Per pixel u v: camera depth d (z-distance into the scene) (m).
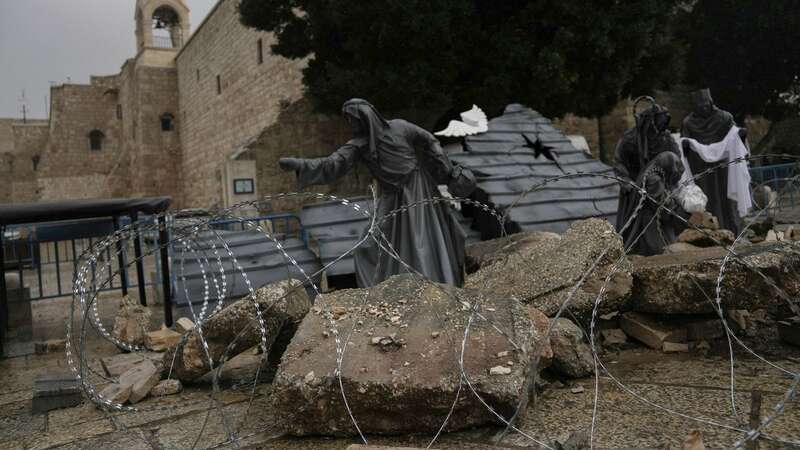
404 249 6.27
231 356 5.00
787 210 9.34
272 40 28.75
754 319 5.56
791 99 30.48
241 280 8.88
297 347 4.10
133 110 49.94
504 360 3.73
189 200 45.62
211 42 38.09
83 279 4.57
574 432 3.38
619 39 18.91
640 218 7.05
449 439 3.55
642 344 5.35
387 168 6.30
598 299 3.86
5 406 5.32
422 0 17.97
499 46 18.97
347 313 4.59
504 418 3.57
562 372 4.53
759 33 27.52
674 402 3.83
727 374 4.33
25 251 14.02
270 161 25.08
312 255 9.57
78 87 55.78
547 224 9.37
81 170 55.88
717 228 7.63
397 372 3.66
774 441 2.81
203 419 4.35
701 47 29.94
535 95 19.30
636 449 3.15
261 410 4.45
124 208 8.09
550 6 18.72
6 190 61.38
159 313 10.00
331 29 20.73
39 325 9.81
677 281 4.94
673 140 7.24
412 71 18.67
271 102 29.31
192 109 43.47
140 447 3.89
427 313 4.43
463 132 9.02
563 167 11.12
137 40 50.84
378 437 3.70
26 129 61.53
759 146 31.45
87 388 4.50
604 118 30.67
